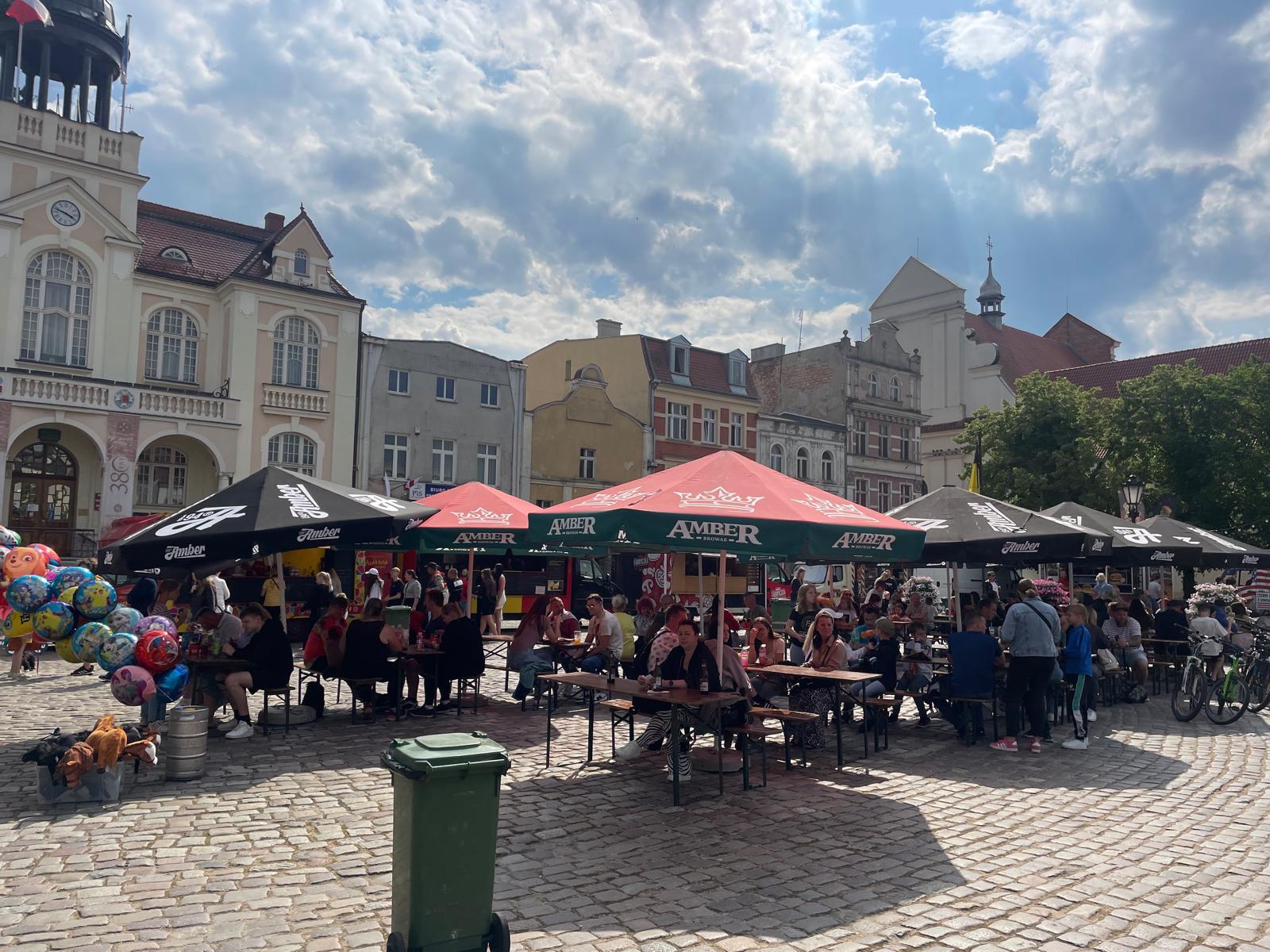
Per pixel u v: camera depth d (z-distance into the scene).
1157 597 22.09
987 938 5.05
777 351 52.00
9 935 4.83
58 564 10.12
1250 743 10.82
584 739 10.43
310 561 19.97
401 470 31.95
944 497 12.55
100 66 28.56
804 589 15.56
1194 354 54.47
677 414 41.81
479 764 4.38
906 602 17.08
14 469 25.66
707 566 33.62
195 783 8.10
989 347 58.00
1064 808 7.81
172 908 5.23
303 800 7.59
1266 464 31.61
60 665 15.87
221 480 28.16
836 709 9.43
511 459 34.56
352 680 10.98
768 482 8.77
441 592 13.01
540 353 45.00
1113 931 5.17
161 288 28.52
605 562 31.17
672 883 5.81
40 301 26.31
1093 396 36.97
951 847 6.68
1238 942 5.04
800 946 4.89
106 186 27.64
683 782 8.48
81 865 5.94
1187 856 6.53
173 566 9.81
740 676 8.47
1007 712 10.58
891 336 51.66
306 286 30.23
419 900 4.27
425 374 32.59
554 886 5.71
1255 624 16.39
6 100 26.27
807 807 7.73
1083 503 34.56
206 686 10.24
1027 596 10.98
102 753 7.39
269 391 29.20
